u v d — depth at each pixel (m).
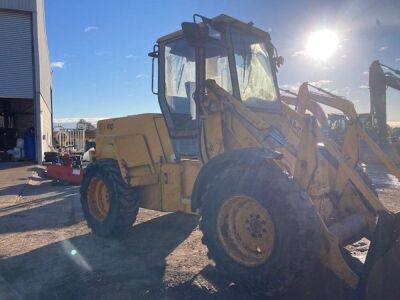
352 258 4.66
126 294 4.08
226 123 4.78
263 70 5.55
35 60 21.56
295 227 3.60
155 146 5.82
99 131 6.91
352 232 4.27
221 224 4.16
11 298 4.07
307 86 5.48
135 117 6.11
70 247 5.67
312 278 4.21
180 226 6.70
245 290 4.02
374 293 3.41
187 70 5.47
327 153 4.76
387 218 3.63
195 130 5.35
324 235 3.72
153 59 5.95
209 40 5.08
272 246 3.73
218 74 5.11
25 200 9.59
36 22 21.52
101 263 4.99
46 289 4.26
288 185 3.78
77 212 8.09
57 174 12.37
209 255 4.24
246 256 4.01
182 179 5.47
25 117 25.83
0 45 20.95
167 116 5.70
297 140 5.31
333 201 4.61
